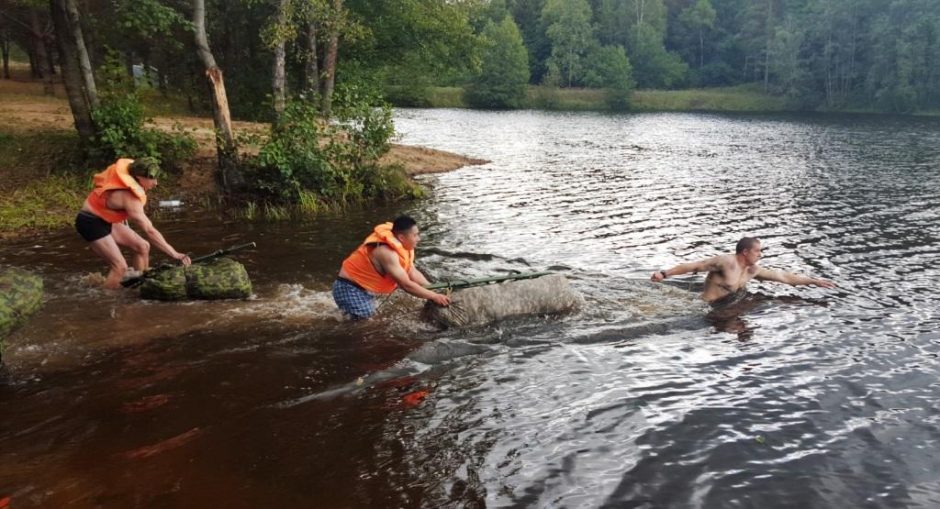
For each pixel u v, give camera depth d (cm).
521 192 1667
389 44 2702
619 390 569
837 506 415
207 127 1914
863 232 1212
